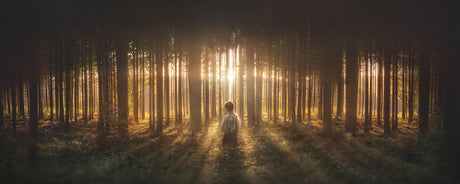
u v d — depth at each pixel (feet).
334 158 16.38
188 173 13.65
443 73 14.23
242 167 15.47
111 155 16.31
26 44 22.35
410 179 11.48
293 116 31.19
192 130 28.94
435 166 12.66
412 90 34.19
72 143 21.43
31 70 22.86
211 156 18.20
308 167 14.84
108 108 23.40
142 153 17.83
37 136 21.43
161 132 27.37
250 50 32.14
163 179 11.23
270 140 23.62
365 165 14.51
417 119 36.94
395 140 20.99
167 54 29.86
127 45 24.73
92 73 35.19
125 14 23.65
